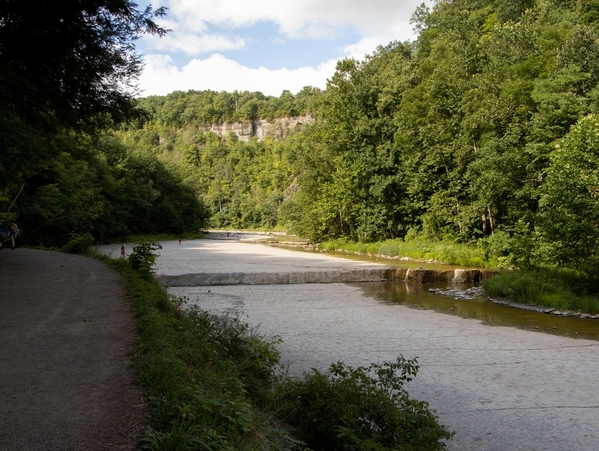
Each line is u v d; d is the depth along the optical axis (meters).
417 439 4.62
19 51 8.41
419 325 12.19
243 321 12.41
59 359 5.59
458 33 36.84
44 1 7.46
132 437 3.52
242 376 6.14
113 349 6.04
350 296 17.03
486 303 15.73
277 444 3.99
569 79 22.52
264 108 186.50
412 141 34.50
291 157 56.06
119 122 11.55
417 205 35.47
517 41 28.92
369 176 38.78
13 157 14.98
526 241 19.36
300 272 21.20
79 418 3.87
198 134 185.00
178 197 70.81
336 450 4.45
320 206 43.47
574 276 16.59
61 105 10.70
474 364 8.74
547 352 9.63
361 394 5.13
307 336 10.88
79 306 9.02
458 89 32.03
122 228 51.16
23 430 3.61
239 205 122.06
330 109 42.19
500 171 25.31
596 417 6.36
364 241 40.12
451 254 28.27
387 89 38.62
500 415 6.41
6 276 12.97
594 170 15.89
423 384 7.63
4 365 5.33
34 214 31.83
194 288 18.61
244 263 26.59
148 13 9.08
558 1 37.03
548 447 5.51
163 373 4.82
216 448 3.39
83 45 8.79
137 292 10.30
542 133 22.62
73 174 36.72
